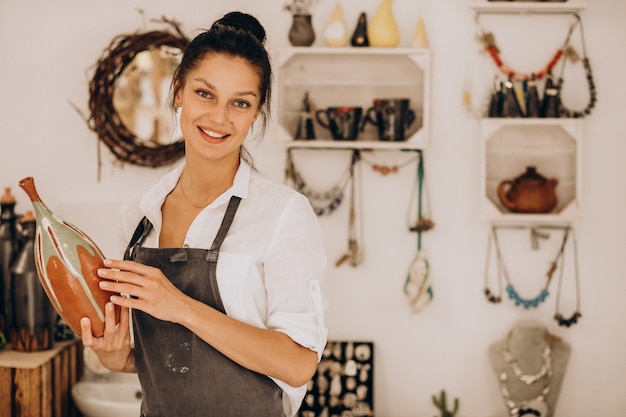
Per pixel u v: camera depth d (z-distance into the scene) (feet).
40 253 4.80
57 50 11.03
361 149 10.89
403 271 10.96
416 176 10.92
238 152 5.28
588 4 10.66
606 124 10.78
